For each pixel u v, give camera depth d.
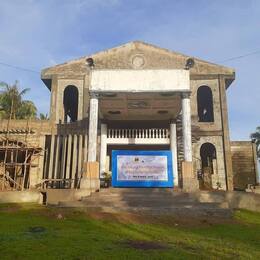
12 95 36.34
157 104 23.77
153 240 10.51
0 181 25.77
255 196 18.47
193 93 28.67
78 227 12.19
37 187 25.88
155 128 27.09
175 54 29.27
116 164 21.42
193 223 13.88
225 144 27.50
